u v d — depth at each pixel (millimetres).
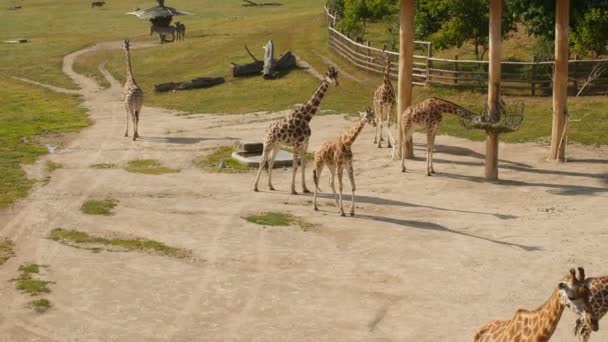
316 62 46531
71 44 60406
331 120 34969
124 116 38656
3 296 16656
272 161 24719
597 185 24906
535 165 27453
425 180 25734
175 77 48188
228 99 41188
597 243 19609
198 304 16266
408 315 15711
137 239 20297
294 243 19906
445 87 38938
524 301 16312
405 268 18172
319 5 79375
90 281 17469
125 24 72188
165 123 36531
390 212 22359
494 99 25297
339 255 19047
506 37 42562
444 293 16766
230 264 18516
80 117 38344
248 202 23516
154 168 27984
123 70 50688
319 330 15047
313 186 25328
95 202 23578
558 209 22500
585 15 36375
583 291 10312
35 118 37469
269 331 15016
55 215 22359
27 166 27922
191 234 20672
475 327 15125
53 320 15547
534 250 19172
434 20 41688
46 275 17844
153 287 17141
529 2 38781
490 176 25703
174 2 85188
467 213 22234
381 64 42438
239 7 80188
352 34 50188
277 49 51125
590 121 32719
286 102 39250
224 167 27969
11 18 77125
